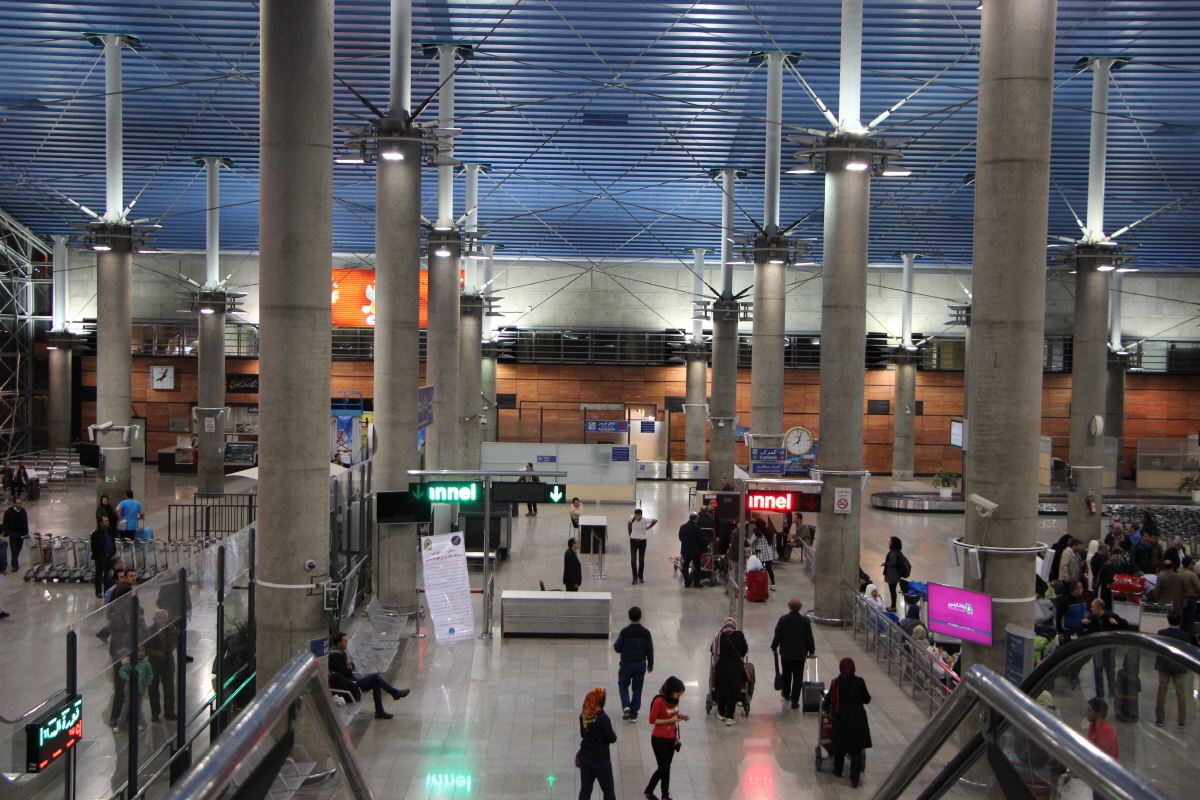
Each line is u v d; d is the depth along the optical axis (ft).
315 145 36.04
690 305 147.02
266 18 35.55
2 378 132.57
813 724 41.42
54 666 25.11
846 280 60.44
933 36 77.51
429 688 45.34
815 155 61.41
